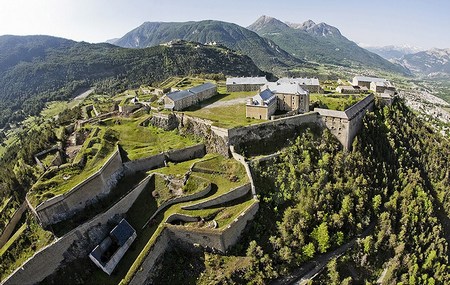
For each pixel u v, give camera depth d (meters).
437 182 141.88
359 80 188.62
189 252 85.44
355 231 102.94
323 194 103.62
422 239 107.56
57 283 71.88
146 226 86.19
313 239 93.56
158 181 98.19
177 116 131.88
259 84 176.12
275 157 110.69
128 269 76.19
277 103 136.00
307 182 106.19
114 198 92.94
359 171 116.88
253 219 94.50
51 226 78.94
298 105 130.38
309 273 88.75
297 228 91.88
